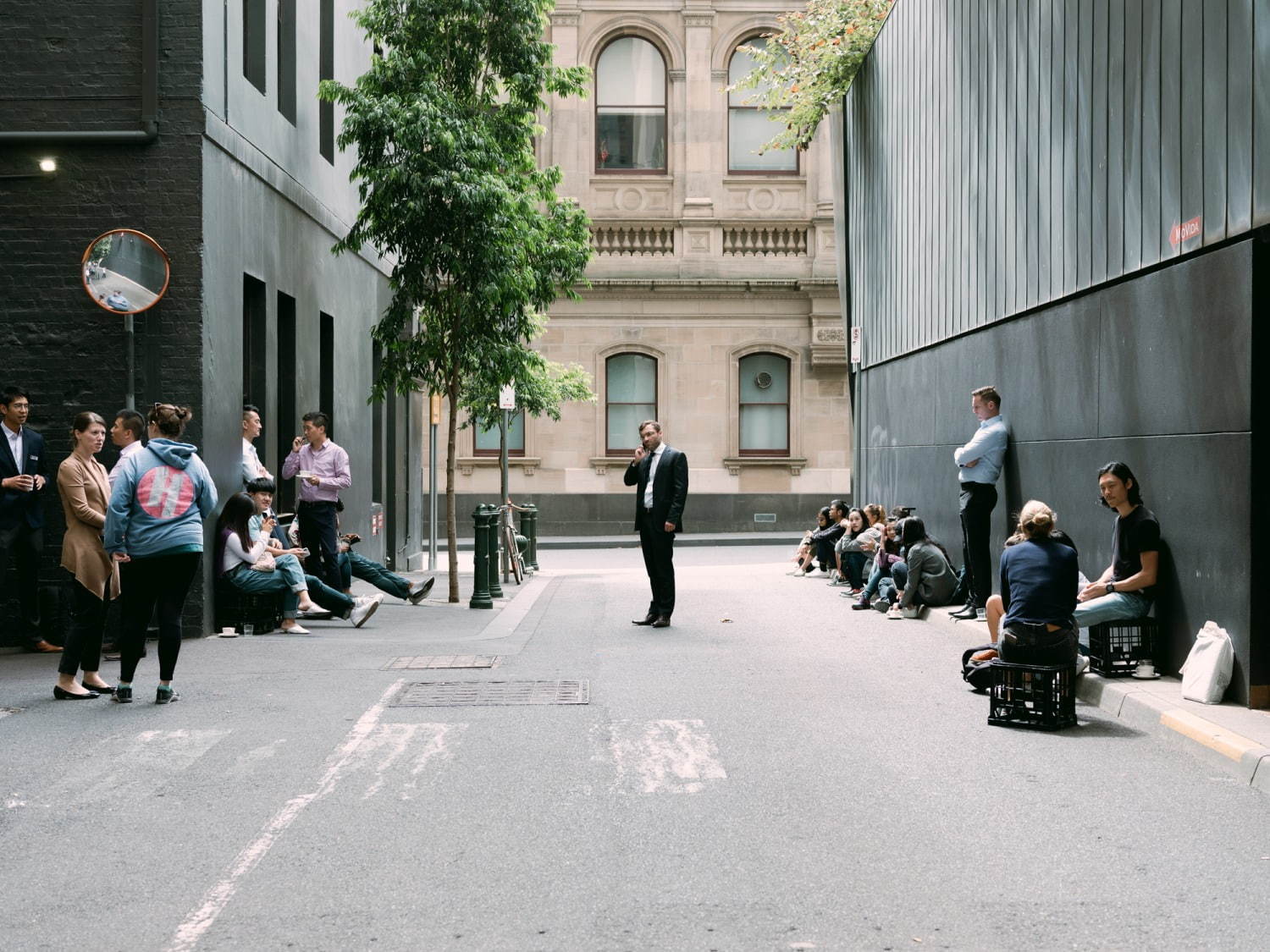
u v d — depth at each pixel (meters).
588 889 4.99
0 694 9.08
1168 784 6.68
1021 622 8.05
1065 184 11.11
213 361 11.95
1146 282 9.65
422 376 15.47
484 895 4.92
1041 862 5.35
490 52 15.08
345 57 18.03
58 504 11.70
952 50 14.58
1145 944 4.45
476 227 14.36
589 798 6.32
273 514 13.83
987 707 8.68
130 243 11.19
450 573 15.47
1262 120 7.80
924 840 5.65
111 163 11.66
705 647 11.49
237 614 12.23
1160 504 9.37
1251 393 8.16
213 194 11.96
